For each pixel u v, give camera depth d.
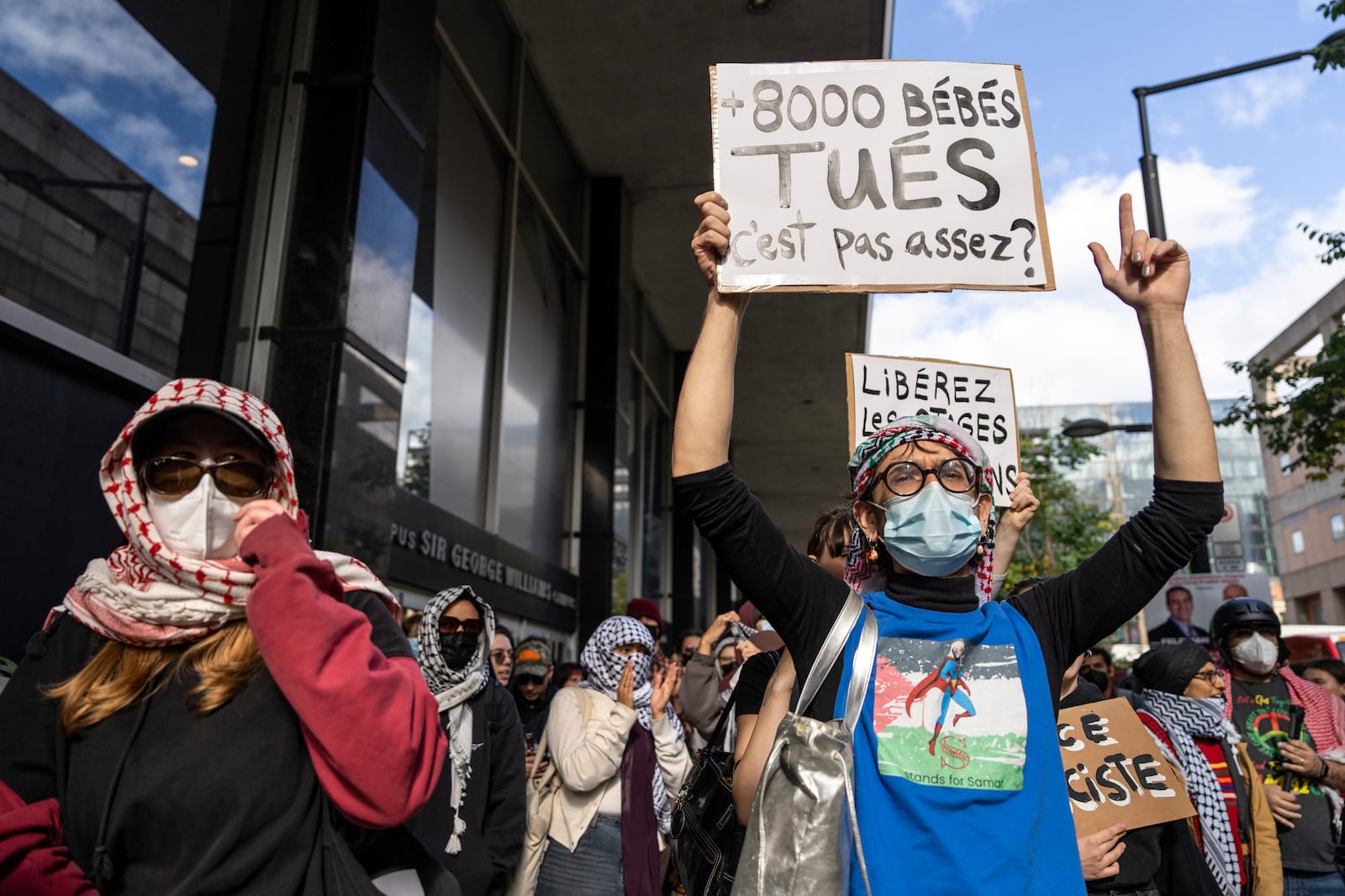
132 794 1.42
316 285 5.42
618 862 4.08
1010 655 1.82
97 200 4.50
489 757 3.52
